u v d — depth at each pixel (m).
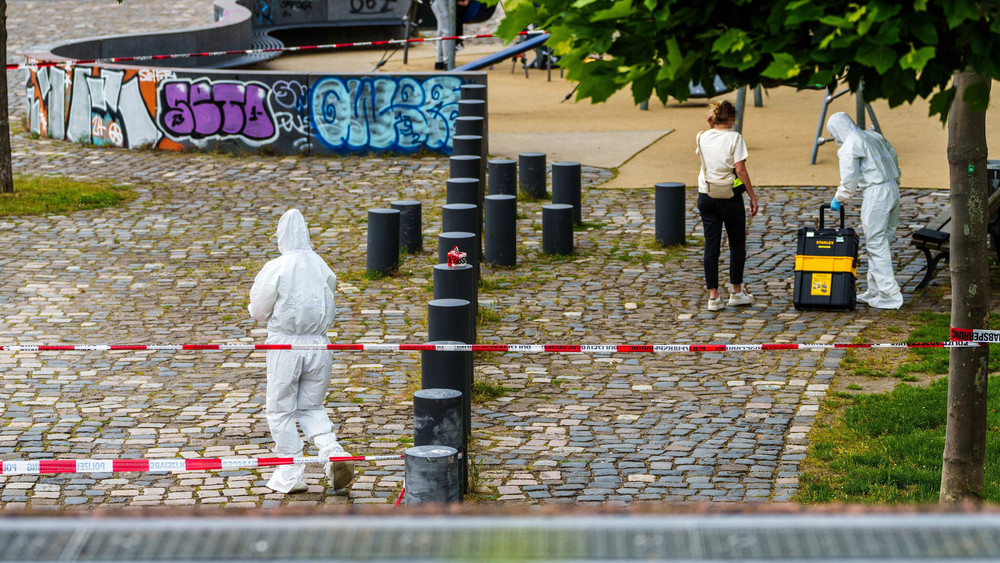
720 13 13.53
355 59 124.06
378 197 64.12
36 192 62.91
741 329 41.31
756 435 31.11
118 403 34.12
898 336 40.00
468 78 74.00
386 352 39.31
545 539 7.09
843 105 89.69
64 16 141.88
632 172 69.75
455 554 6.91
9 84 101.88
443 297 34.38
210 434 31.72
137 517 7.23
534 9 13.72
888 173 42.97
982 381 24.44
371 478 28.53
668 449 30.22
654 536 7.09
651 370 37.16
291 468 27.53
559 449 30.39
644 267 50.28
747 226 56.62
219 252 52.84
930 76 13.73
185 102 76.00
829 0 12.84
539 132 82.38
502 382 36.16
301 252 27.38
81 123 79.75
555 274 49.25
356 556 6.92
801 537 7.07
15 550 6.95
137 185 66.81
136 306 44.53
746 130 81.69
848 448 29.91
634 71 13.69
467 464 27.33
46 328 41.53
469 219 47.03
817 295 43.28
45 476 28.53
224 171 70.94
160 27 134.62
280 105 75.12
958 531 7.05
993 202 43.53
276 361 26.81
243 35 116.56
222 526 7.18
